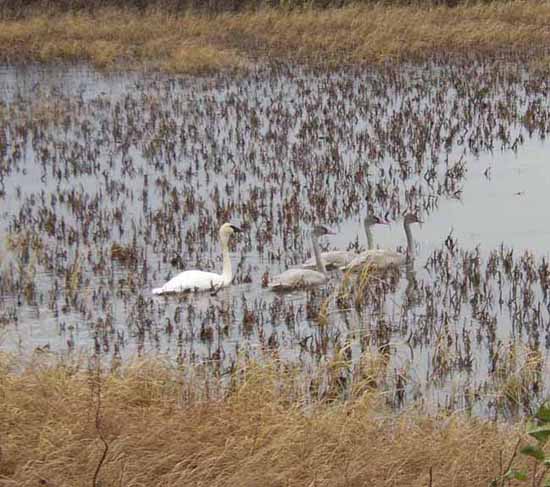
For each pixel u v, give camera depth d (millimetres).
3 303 15570
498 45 39375
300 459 9328
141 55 38531
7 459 9344
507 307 15352
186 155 24797
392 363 13367
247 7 45094
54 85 34062
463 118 27672
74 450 9414
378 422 10508
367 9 43062
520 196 21125
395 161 23656
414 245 18266
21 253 17875
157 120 28594
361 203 20625
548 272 16344
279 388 11477
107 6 45188
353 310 15250
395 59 37406
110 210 20469
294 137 26234
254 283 16438
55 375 10969
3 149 25984
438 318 14914
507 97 29656
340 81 33656
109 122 28531
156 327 14648
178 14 43625
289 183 22016
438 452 9602
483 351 13781
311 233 18438
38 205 21109
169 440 9555
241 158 24016
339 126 26984
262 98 31281
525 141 25531
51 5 45188
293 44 39844
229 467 9125
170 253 17828
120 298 15812
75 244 18359
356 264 16672
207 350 13781
